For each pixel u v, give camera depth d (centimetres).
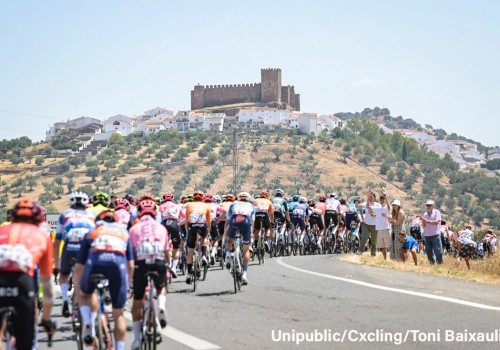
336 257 4878
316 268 4116
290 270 4053
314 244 6156
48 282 1587
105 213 1917
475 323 2269
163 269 2028
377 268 4022
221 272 4275
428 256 4597
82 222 2394
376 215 4538
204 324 2408
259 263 4722
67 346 2197
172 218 3491
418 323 2292
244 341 2112
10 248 1506
